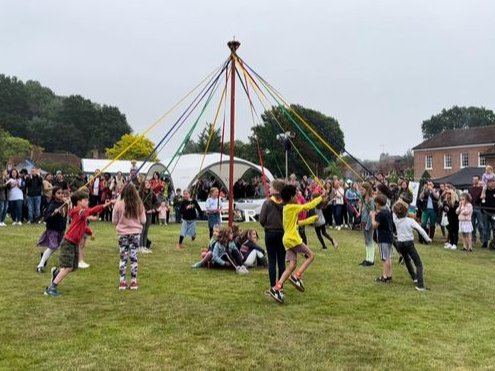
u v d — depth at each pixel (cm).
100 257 855
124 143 6475
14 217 1293
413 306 581
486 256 1048
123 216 635
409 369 383
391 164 6744
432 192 1280
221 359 392
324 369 377
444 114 8988
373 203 846
